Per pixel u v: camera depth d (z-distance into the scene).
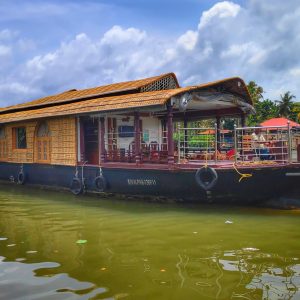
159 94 10.42
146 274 5.19
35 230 7.83
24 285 4.81
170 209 9.88
